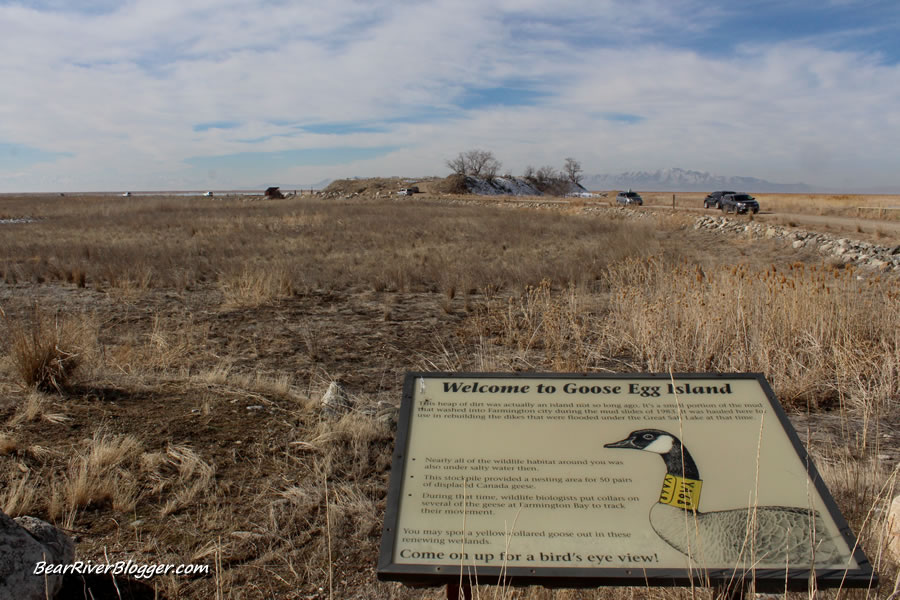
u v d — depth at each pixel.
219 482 4.53
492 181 104.88
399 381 7.55
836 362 7.09
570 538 2.52
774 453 2.80
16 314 9.23
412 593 3.52
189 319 10.56
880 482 4.51
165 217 37.09
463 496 2.68
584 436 2.88
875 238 22.09
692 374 3.11
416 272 15.23
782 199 57.47
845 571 2.40
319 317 11.09
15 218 41.84
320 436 5.21
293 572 3.66
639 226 27.52
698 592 2.95
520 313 10.88
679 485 2.69
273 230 28.06
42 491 4.16
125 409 5.54
